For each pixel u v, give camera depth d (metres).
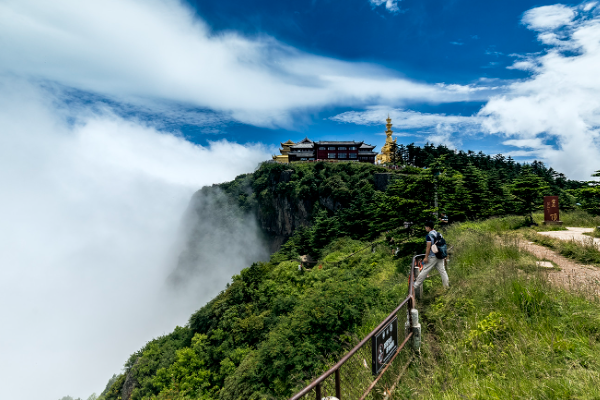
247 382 14.15
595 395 2.93
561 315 4.69
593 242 8.96
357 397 4.57
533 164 63.38
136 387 36.09
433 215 15.66
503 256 8.27
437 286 7.37
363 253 24.36
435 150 63.25
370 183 68.44
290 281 29.95
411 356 5.04
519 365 3.89
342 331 9.78
